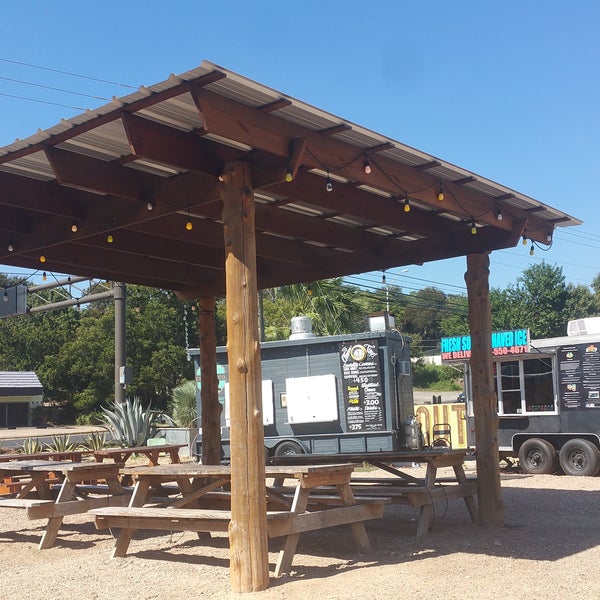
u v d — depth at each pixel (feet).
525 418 54.08
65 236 26.81
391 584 18.89
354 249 31.27
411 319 277.03
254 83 17.51
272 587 19.01
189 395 86.17
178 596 18.83
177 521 22.07
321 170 21.12
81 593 19.44
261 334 93.86
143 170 23.40
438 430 65.16
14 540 28.25
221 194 20.52
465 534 26.76
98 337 150.61
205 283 36.29
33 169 23.63
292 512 20.84
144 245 30.96
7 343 161.89
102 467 28.58
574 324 53.67
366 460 29.40
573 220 30.58
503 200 27.68
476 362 29.60
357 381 54.75
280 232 28.14
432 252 31.32
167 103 18.26
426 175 24.47
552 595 17.76
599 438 50.34
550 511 32.83
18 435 100.68
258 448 19.22
